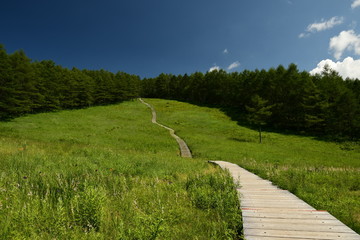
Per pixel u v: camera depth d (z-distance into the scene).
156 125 50.75
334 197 7.21
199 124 55.44
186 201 5.82
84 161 10.78
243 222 4.41
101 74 104.00
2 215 3.72
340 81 58.31
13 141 17.61
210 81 95.69
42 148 15.16
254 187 8.12
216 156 25.14
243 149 30.34
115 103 85.00
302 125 50.72
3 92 41.16
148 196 6.01
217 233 3.85
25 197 4.93
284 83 57.09
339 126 47.59
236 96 76.12
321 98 50.44
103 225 3.91
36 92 51.84
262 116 43.03
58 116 49.84
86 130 38.34
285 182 8.29
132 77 112.75
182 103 93.62
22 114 46.66
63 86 61.56
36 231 3.32
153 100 102.69
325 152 32.72
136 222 3.58
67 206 4.54
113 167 9.93
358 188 9.01
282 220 4.54
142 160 13.28
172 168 11.98
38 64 64.38
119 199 5.56
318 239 3.71
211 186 7.27
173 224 4.25
